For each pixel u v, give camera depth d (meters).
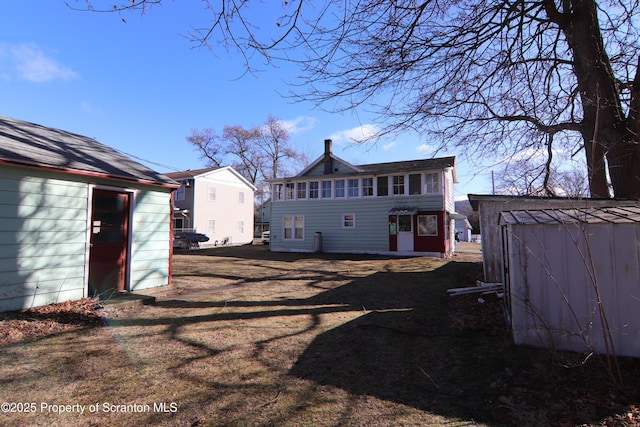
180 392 3.23
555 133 6.48
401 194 18.72
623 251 3.77
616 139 5.27
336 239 20.12
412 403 3.05
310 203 20.97
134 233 7.61
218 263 14.65
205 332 5.00
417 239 18.12
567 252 3.99
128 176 7.24
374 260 15.96
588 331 3.84
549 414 2.82
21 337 4.57
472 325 5.21
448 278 10.27
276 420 2.78
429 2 4.60
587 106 5.57
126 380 3.45
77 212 6.49
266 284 9.29
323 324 5.46
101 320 5.48
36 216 5.89
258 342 4.61
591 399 3.00
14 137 6.61
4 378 3.43
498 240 8.41
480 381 3.44
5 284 5.46
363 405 3.02
